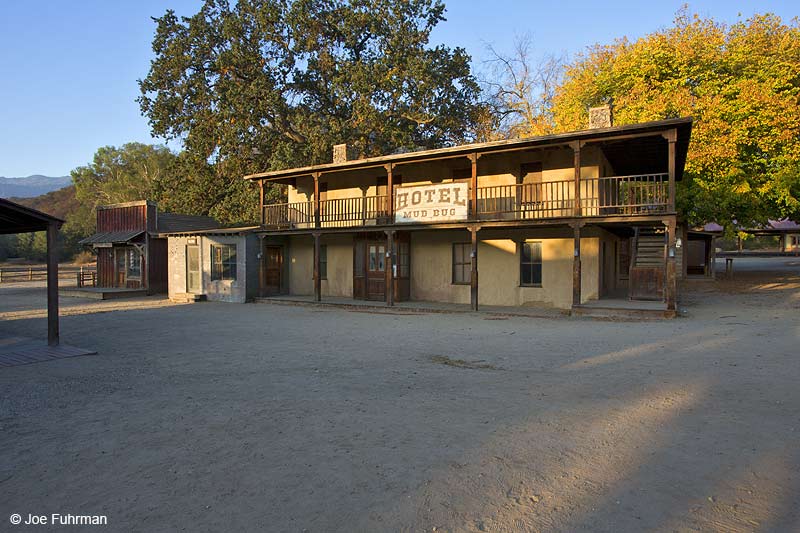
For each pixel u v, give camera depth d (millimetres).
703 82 21578
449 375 7805
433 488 4004
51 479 4324
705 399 6176
